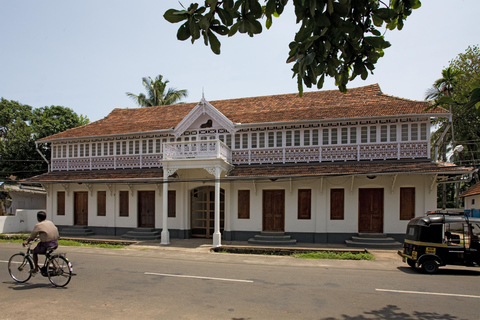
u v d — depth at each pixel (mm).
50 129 32656
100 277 10359
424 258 11289
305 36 3820
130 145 22203
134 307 7332
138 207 21672
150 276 10523
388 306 7504
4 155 32094
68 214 23016
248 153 19688
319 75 4164
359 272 11383
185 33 3719
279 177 16469
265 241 17953
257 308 7320
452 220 11352
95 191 22531
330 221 18234
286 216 18750
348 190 18078
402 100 18969
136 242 18938
